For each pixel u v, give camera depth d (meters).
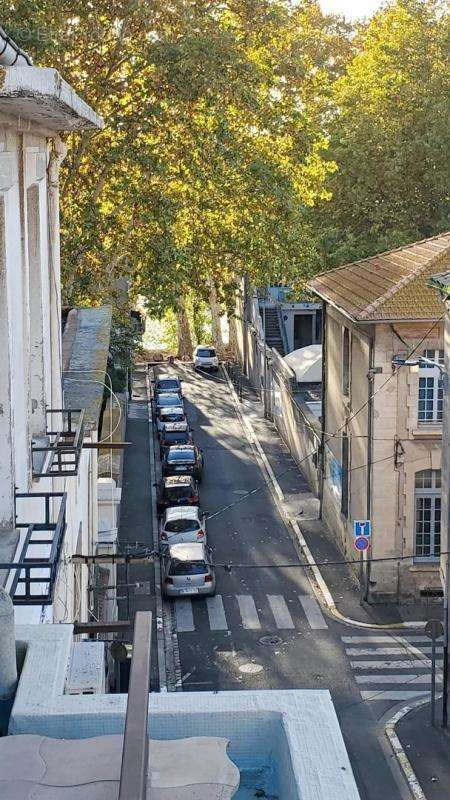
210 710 4.98
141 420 56.78
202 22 33.78
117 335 43.75
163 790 4.29
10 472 9.27
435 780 22.80
